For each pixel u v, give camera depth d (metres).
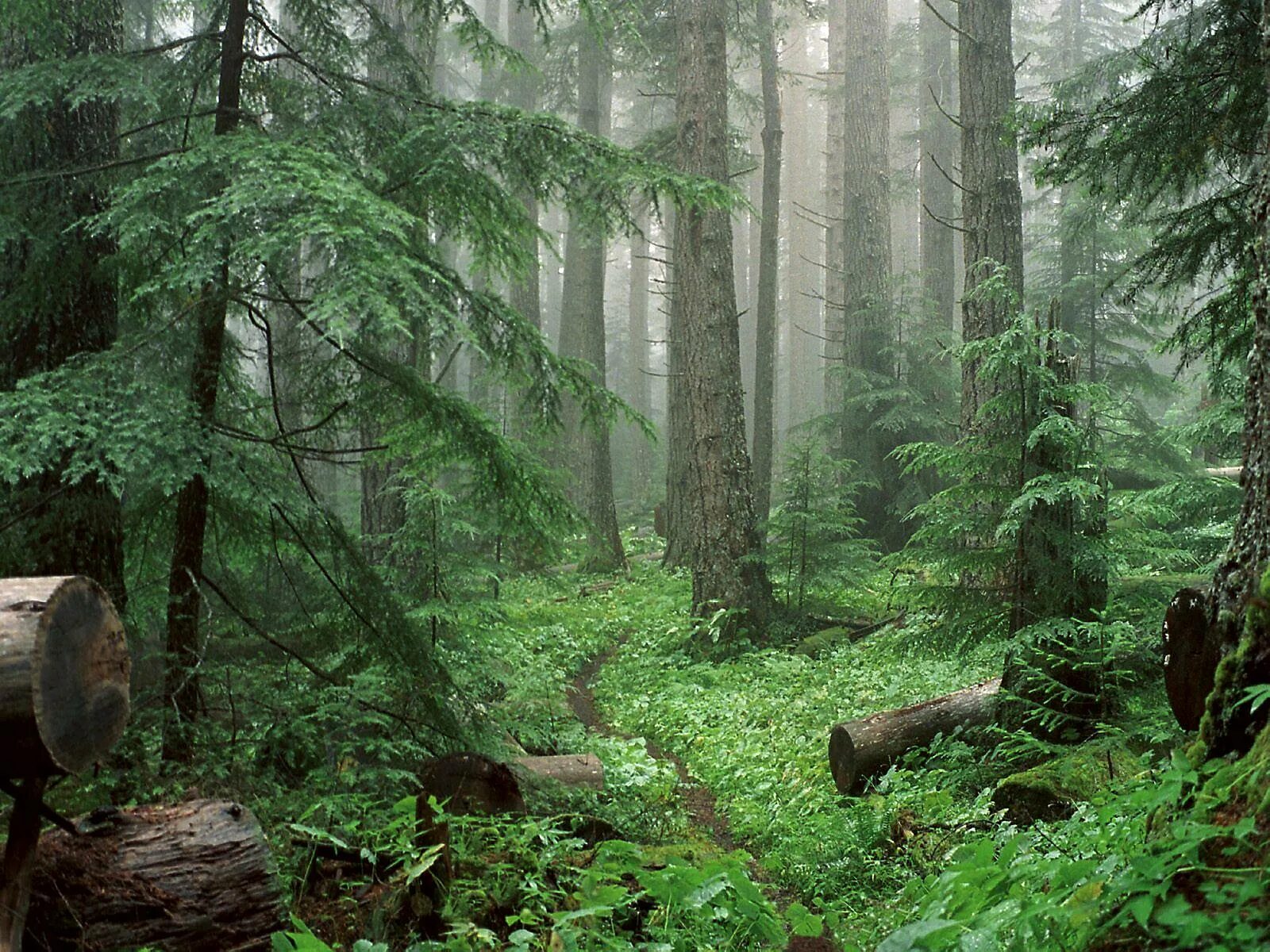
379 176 5.92
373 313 4.98
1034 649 6.64
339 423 7.16
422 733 6.61
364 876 4.62
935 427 19.75
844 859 6.02
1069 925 2.71
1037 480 6.87
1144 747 6.23
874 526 19.64
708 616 13.59
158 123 6.19
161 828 3.67
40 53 6.24
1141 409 16.59
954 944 2.74
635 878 4.89
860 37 22.86
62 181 6.22
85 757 3.27
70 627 3.18
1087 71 10.20
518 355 6.90
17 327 6.21
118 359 5.47
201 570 6.36
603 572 20.00
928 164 29.66
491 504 7.06
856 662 11.41
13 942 3.14
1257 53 6.79
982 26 12.53
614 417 7.14
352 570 6.63
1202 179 7.94
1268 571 3.23
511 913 4.37
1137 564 7.06
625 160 6.93
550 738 8.34
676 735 10.02
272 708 6.13
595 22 8.11
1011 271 12.13
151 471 5.31
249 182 5.05
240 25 6.50
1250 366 3.70
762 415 22.69
